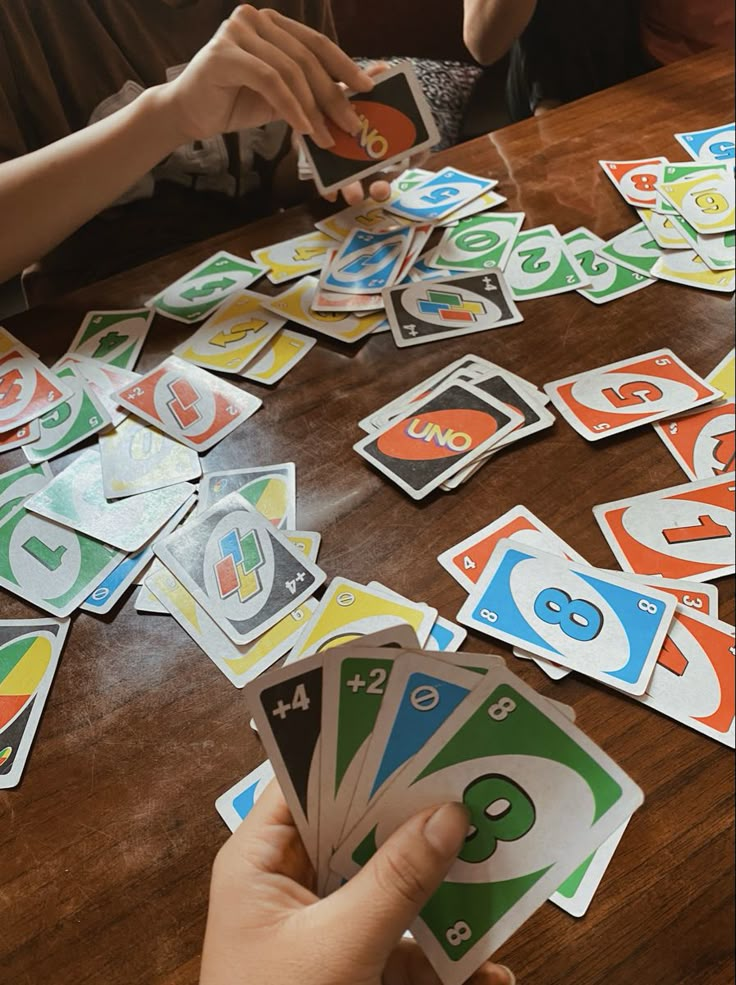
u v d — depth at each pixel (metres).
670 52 1.64
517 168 1.17
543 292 0.97
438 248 1.05
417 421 0.83
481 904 0.45
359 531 0.74
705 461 0.78
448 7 2.18
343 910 0.39
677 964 0.50
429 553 0.72
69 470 0.82
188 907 0.53
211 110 1.07
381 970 0.40
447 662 0.44
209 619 0.69
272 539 0.74
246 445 0.83
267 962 0.40
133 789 0.59
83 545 0.75
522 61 1.83
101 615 0.70
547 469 0.78
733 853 0.54
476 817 0.45
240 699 0.63
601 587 0.68
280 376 0.89
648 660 0.63
